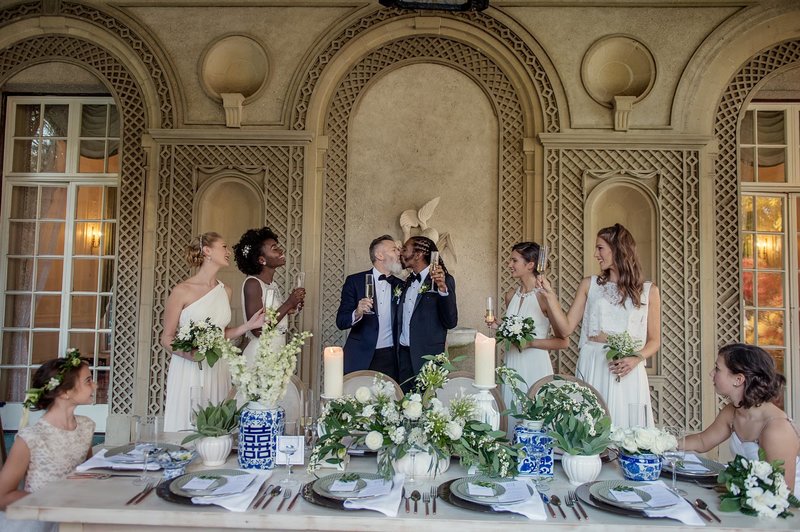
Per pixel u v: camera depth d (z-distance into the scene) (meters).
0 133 6.13
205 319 3.72
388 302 4.32
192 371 3.75
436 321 4.21
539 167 5.62
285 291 5.59
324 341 5.62
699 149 5.46
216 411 2.55
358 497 2.02
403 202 5.72
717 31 5.54
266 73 5.70
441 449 2.17
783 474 2.07
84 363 2.61
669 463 2.34
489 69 5.73
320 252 5.65
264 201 5.62
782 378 2.47
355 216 5.72
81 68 5.89
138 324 5.58
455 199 5.71
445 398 3.29
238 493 2.05
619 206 5.66
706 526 1.88
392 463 2.31
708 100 5.54
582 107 5.59
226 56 5.83
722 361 2.50
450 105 5.77
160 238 5.62
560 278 5.51
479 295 5.64
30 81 5.91
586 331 3.77
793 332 5.95
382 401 2.27
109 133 6.22
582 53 5.62
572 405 2.44
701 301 5.41
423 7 3.05
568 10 5.65
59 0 5.78
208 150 5.66
